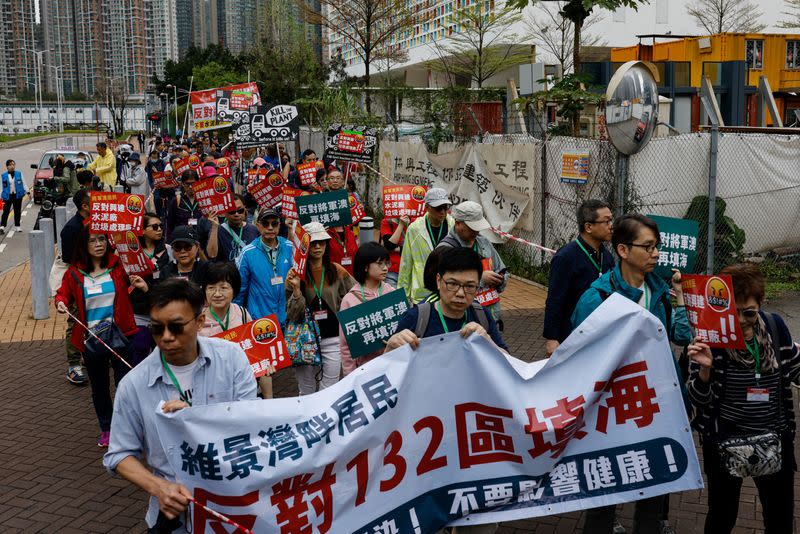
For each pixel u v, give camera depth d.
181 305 3.47
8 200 21.80
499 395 3.98
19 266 16.45
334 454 3.71
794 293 11.90
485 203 14.93
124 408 3.58
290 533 3.63
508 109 20.28
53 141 91.25
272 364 5.37
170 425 3.50
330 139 13.98
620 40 35.66
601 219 5.20
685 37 31.06
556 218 13.13
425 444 3.95
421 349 3.94
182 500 3.38
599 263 5.32
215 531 3.57
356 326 5.56
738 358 4.07
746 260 12.62
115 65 183.88
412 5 36.59
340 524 3.75
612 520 4.43
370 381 3.84
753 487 5.79
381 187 20.69
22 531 5.40
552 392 4.03
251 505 3.58
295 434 3.65
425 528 3.95
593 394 4.01
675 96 25.30
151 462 3.64
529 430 3.98
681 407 4.09
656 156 12.15
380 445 3.83
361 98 28.80
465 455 4.00
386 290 6.29
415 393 3.93
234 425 3.56
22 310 12.24
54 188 23.30
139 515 5.65
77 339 6.71
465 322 4.39
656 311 4.59
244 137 15.05
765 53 29.28
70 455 6.73
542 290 12.81
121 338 6.67
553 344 5.32
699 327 4.02
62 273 8.16
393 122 22.30
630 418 4.08
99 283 6.62
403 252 7.15
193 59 85.00
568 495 4.06
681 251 4.82
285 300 7.03
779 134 13.98
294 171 16.98
